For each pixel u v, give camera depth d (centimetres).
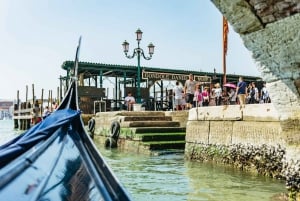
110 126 1597
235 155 888
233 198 619
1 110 10756
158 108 2211
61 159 357
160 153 1207
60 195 260
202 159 1009
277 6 372
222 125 939
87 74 2686
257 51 437
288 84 446
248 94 1579
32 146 363
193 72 2667
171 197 640
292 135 499
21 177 269
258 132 818
